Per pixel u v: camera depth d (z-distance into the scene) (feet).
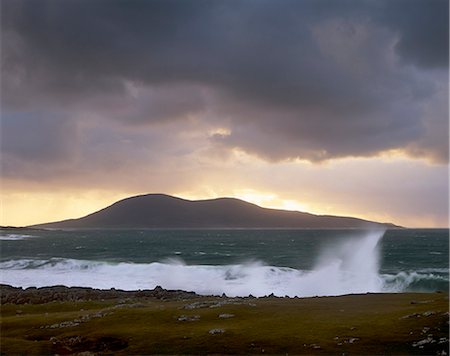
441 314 116.88
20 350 111.96
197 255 530.27
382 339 104.63
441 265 400.88
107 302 180.75
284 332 114.83
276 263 410.72
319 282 274.57
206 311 142.00
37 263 388.78
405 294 176.76
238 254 542.57
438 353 94.68
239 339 110.83
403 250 600.39
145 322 131.75
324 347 102.27
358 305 148.66
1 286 254.06
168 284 279.28
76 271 337.11
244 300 175.32
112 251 606.55
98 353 106.73
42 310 169.58
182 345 108.88
